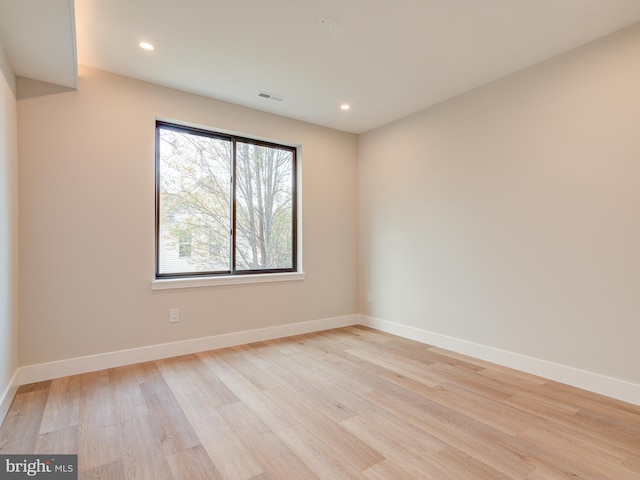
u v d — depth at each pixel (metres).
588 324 2.49
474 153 3.23
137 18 2.21
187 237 3.44
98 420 2.04
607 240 2.41
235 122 3.58
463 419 2.08
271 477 1.57
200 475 1.58
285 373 2.80
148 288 3.07
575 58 2.56
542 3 2.07
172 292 3.20
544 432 1.94
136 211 3.02
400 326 3.97
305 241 4.12
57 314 2.68
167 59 2.72
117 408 2.20
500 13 2.17
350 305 4.52
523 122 2.87
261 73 2.94
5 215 2.16
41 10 1.82
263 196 3.95
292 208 4.16
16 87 2.54
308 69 2.88
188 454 1.73
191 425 2.00
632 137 2.30
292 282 3.99
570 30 2.35
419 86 3.19
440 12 2.16
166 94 3.18
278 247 4.05
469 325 3.27
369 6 2.10
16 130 2.51
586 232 2.51
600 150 2.44
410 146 3.88
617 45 2.36
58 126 2.70
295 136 4.02
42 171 2.64
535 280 2.79
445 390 2.50
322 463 1.67
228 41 2.47
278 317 3.88
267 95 3.38
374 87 3.20
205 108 3.39
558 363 2.65
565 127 2.62
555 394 2.42
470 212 3.27
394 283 4.06
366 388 2.52
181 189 3.41
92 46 2.53
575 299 2.56
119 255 2.94
